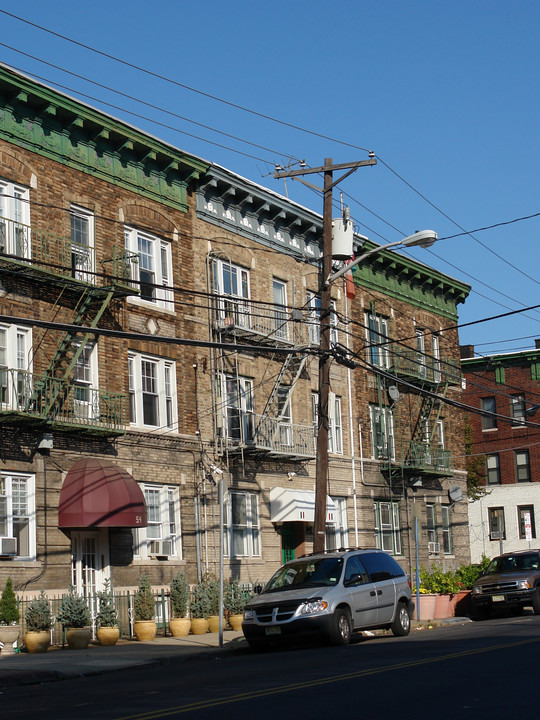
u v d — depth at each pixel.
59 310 26.12
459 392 46.97
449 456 43.06
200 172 31.56
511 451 59.78
